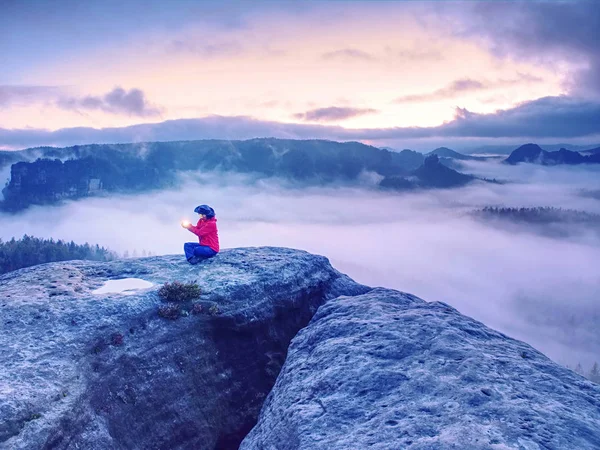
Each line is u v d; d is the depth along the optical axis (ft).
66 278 60.44
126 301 53.06
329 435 33.24
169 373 51.83
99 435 42.80
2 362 42.24
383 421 32.96
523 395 33.91
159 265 67.21
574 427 29.89
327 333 49.16
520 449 27.55
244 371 58.49
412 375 37.81
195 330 55.62
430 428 31.12
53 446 38.50
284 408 39.27
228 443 55.57
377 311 51.90
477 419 31.04
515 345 44.75
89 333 48.06
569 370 39.32
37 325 47.80
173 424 50.14
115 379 47.50
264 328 60.39
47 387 41.01
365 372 39.42
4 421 36.52
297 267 67.62
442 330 45.03
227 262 67.46
